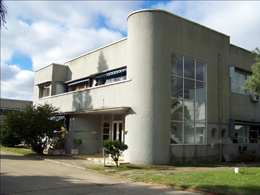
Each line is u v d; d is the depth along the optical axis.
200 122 17.17
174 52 16.02
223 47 19.53
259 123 21.52
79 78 22.89
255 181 9.12
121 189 8.69
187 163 15.69
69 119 20.31
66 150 19.70
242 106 20.70
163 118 14.88
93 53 21.66
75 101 20.09
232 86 20.45
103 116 20.03
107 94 17.17
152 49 15.19
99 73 20.66
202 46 17.84
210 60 18.34
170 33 15.96
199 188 8.38
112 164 14.29
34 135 18.17
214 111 18.16
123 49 18.67
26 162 15.00
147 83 14.91
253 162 18.52
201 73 17.73
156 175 10.90
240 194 7.54
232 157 17.97
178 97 16.06
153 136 14.47
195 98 17.08
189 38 17.05
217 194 7.77
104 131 19.70
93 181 10.02
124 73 18.84
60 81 24.39
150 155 14.31
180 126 15.95
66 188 8.73
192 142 16.48
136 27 15.71
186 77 16.70
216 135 18.05
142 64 15.16
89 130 19.36
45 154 19.00
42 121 18.25
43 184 9.27
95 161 15.62
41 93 26.47
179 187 8.77
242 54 21.42
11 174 11.08
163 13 15.73
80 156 17.66
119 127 18.47
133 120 14.95
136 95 15.05
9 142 25.64
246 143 20.34
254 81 15.59
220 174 10.71
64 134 20.27
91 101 18.48
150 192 8.27
